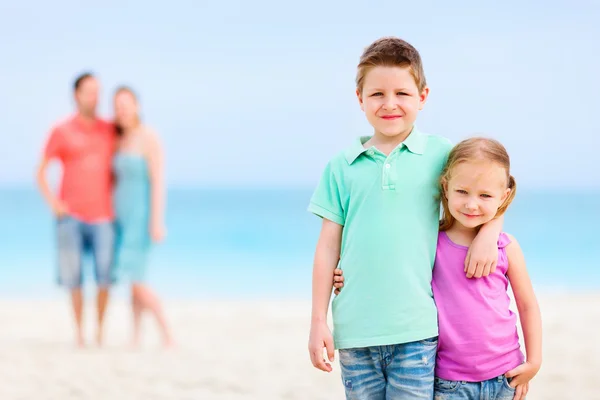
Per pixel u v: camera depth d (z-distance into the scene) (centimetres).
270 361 591
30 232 2375
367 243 261
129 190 623
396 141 270
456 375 257
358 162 271
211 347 661
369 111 266
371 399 263
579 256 1778
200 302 1048
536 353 263
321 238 276
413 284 257
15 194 4525
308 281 1433
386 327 255
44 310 930
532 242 2041
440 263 264
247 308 948
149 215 632
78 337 657
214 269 1616
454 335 257
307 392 482
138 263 632
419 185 264
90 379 527
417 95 266
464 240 266
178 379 524
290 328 773
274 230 2425
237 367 566
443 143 275
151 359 601
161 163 627
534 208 3075
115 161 623
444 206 270
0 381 522
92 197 620
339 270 271
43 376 538
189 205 3522
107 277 634
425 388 254
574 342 648
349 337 261
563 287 1324
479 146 258
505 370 258
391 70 261
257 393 480
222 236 2277
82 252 638
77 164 618
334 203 275
